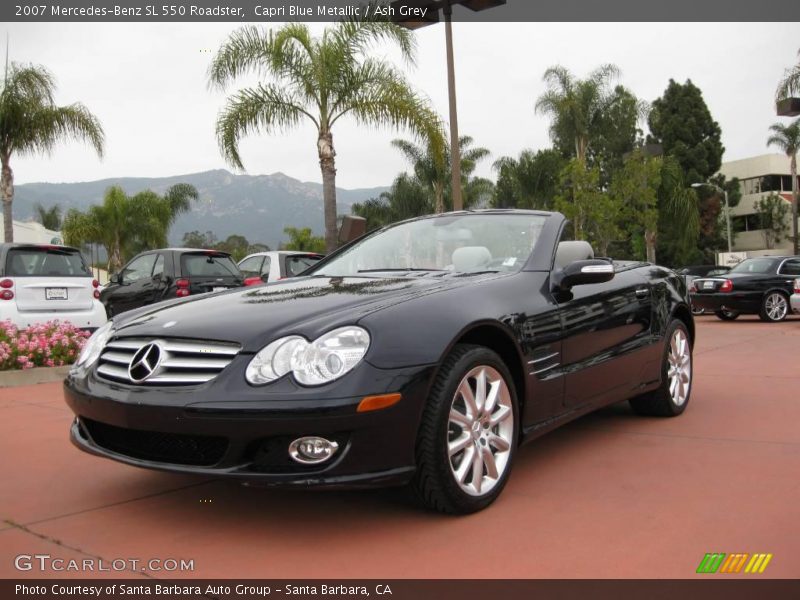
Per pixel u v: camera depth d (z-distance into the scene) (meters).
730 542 2.53
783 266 13.71
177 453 2.74
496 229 3.94
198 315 2.97
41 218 59.97
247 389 2.51
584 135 29.39
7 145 15.41
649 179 29.81
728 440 4.01
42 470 3.63
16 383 6.58
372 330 2.63
